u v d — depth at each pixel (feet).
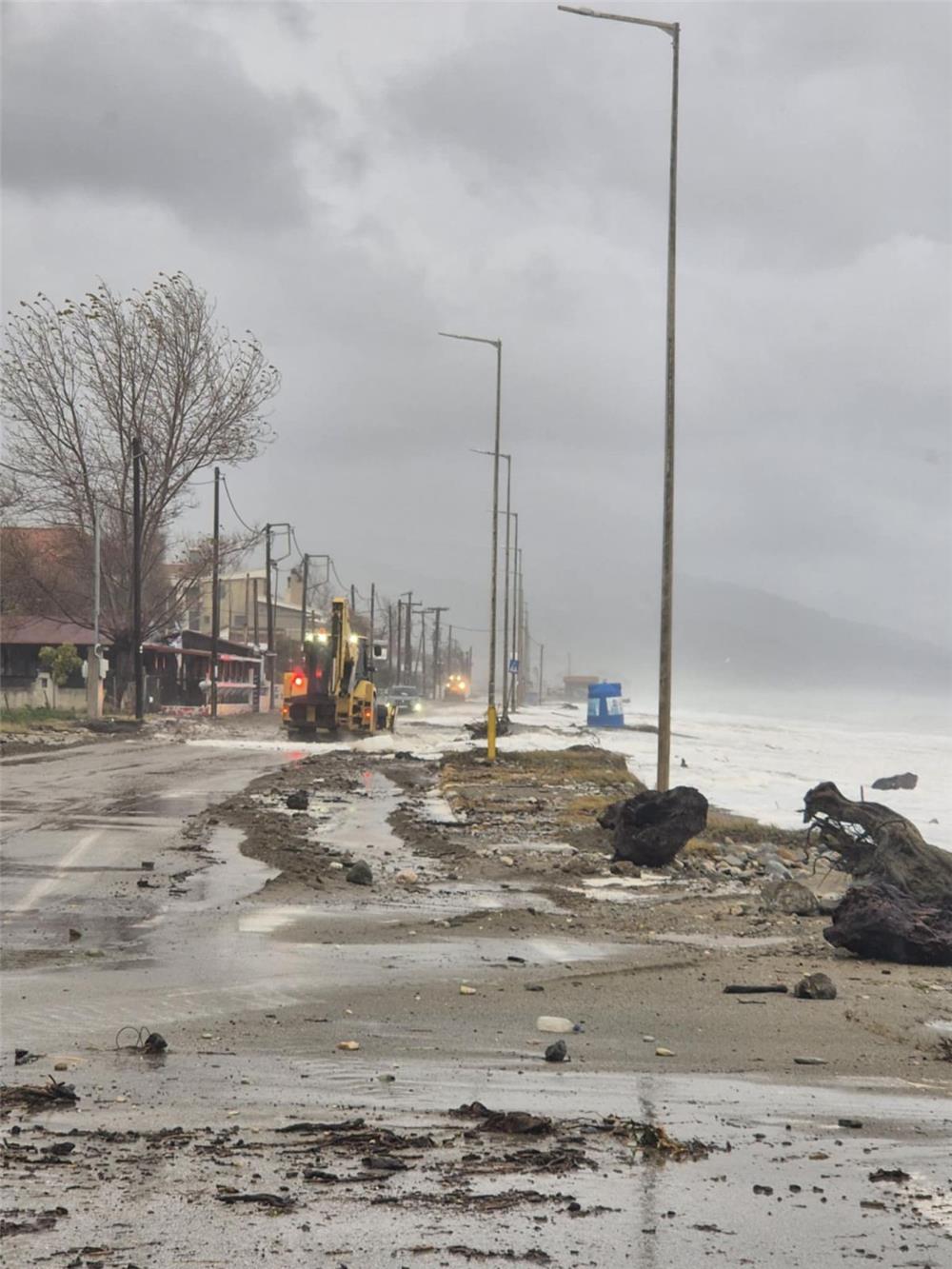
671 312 89.10
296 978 40.63
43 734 178.50
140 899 55.52
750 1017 36.63
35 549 253.65
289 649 434.30
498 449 166.09
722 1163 22.48
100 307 242.17
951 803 138.51
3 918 50.60
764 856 77.56
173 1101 25.98
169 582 287.07
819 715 579.48
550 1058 30.60
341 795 108.27
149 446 246.06
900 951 47.29
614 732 271.90
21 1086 26.84
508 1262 17.44
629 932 52.65
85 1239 17.89
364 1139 23.34
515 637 366.63
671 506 87.10
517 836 84.07
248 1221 18.71
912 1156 23.36
